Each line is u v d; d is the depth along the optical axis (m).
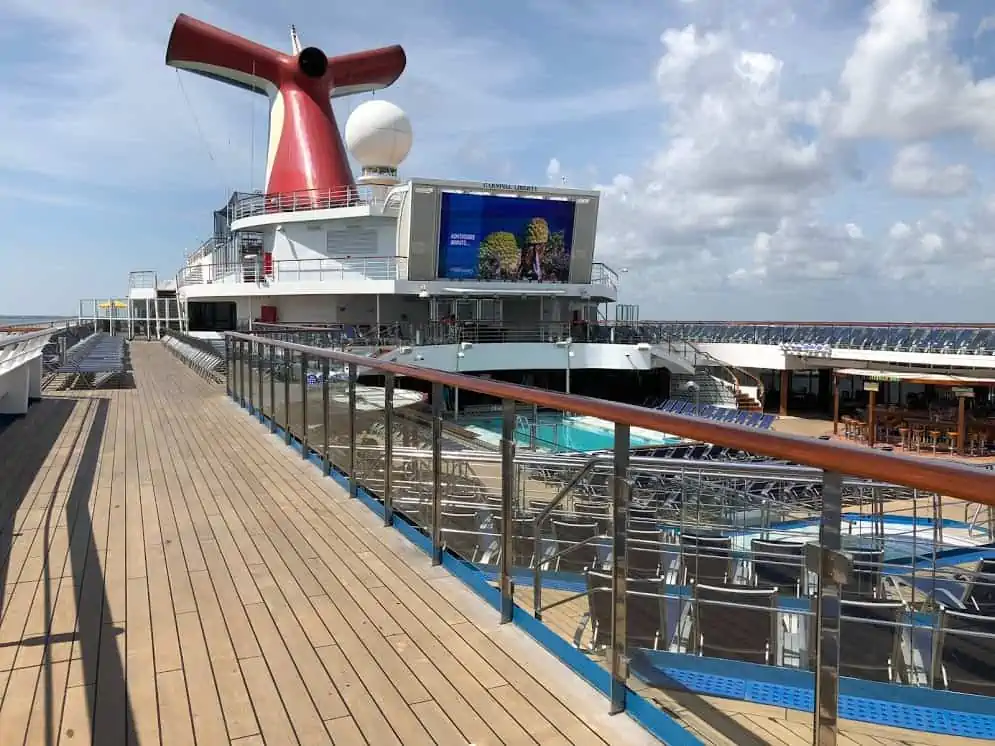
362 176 32.75
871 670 3.41
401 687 2.83
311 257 31.45
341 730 2.54
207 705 2.71
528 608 3.52
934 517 5.26
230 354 12.34
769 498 5.55
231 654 3.11
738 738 2.48
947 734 2.85
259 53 33.12
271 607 3.61
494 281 30.19
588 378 36.78
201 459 7.26
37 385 11.66
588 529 3.86
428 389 5.00
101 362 16.62
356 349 23.11
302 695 2.78
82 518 5.18
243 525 5.01
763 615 3.28
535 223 30.17
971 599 4.18
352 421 5.73
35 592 3.80
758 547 4.70
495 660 3.04
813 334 33.97
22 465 6.96
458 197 28.56
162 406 11.27
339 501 5.65
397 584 3.91
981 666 3.30
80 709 2.67
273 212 32.31
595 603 3.28
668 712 2.64
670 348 30.97
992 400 28.02
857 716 2.92
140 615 3.51
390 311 31.78
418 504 4.55
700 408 29.34
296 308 32.09
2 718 2.61
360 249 30.91
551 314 33.59
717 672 2.95
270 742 2.48
